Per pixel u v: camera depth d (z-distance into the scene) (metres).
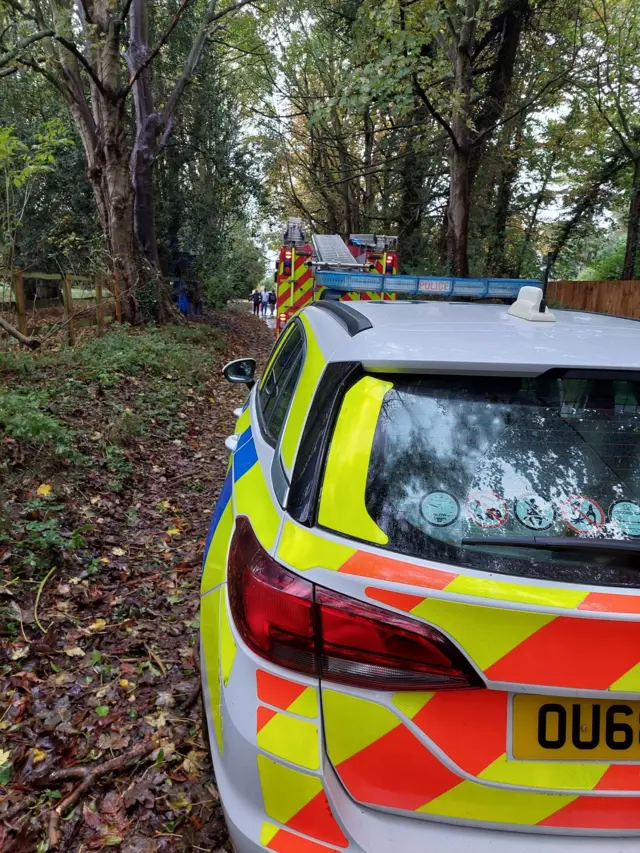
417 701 1.48
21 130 18.33
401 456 1.70
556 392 1.79
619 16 17.53
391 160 18.16
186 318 19.09
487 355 1.80
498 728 1.47
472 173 15.70
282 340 3.67
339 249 11.70
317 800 1.50
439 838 1.47
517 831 1.48
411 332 2.01
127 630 3.56
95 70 13.83
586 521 1.62
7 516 4.33
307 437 1.84
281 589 1.58
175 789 2.50
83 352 9.80
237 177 21.48
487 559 1.52
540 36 15.93
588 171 24.41
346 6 15.29
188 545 4.73
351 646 1.50
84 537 4.50
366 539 1.57
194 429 7.99
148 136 15.92
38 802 2.42
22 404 6.05
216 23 16.66
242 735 1.60
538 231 26.81
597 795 1.48
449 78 12.63
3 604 3.60
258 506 1.93
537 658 1.43
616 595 1.46
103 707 2.91
